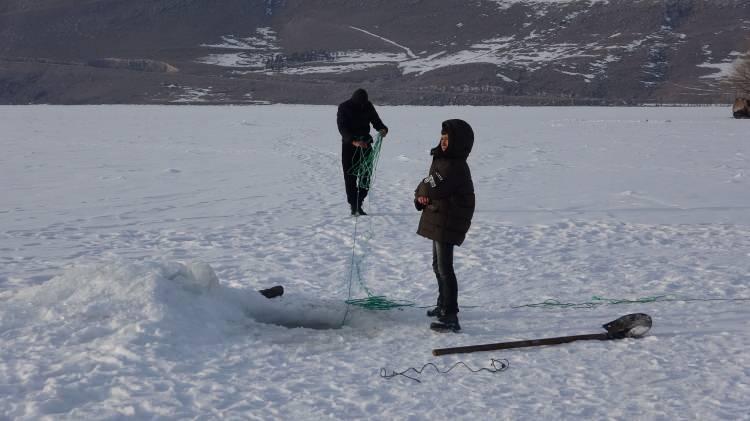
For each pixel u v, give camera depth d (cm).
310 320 609
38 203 1258
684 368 471
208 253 859
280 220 1075
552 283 722
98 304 541
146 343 493
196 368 467
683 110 6669
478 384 448
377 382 451
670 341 529
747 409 404
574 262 807
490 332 564
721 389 434
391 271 776
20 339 499
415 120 4534
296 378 457
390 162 1973
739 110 4631
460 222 568
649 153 2209
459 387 443
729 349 508
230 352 500
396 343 535
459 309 634
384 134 1048
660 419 393
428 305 650
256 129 3503
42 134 3100
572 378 457
